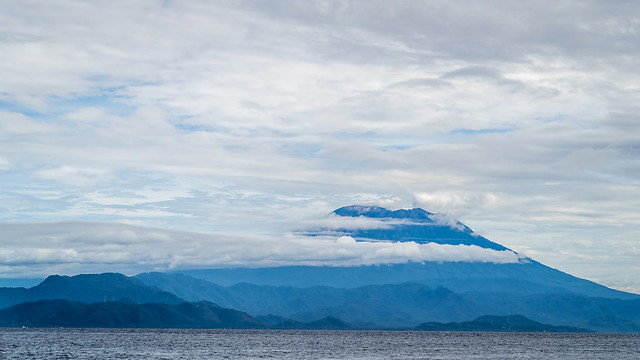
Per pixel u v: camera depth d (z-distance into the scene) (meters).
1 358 188.38
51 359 186.88
